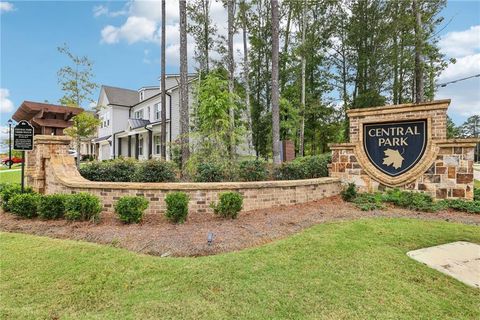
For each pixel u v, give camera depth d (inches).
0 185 287.3
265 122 708.0
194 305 102.6
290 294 109.0
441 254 148.3
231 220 204.8
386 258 141.3
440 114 263.1
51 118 340.2
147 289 113.7
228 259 138.6
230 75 564.7
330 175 327.9
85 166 319.6
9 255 144.3
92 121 560.1
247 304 103.1
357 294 109.3
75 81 549.6
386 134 291.4
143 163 319.0
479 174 594.2
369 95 609.3
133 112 1075.9
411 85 672.4
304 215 223.1
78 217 199.6
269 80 726.5
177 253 148.9
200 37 636.1
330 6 650.8
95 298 108.3
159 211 221.9
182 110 403.2
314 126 748.6
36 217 215.0
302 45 613.6
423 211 238.5
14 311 100.0
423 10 524.1
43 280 120.6
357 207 253.6
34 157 296.5
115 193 226.8
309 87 729.0
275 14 402.9
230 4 559.5
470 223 203.6
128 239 166.6
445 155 259.4
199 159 322.0
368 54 627.8
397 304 103.5
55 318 96.8
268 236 174.7
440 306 103.2
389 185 287.1
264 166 326.3
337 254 145.2
